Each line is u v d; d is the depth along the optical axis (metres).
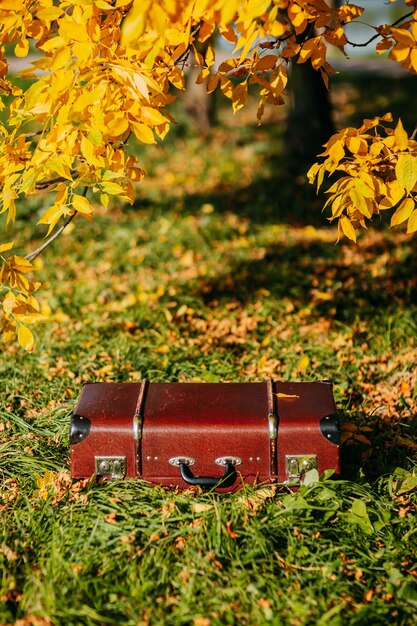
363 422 4.29
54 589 2.95
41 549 3.26
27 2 3.00
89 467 3.50
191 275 7.14
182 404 3.57
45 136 3.15
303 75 10.66
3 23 2.91
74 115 2.66
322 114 10.89
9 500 3.64
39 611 2.87
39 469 3.89
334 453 3.43
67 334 5.76
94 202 9.93
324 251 7.76
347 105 16.06
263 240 8.18
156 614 2.87
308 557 3.17
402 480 3.75
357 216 3.24
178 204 9.84
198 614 2.85
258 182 10.68
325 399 3.62
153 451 3.45
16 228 8.80
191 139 14.02
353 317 6.06
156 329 5.89
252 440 3.42
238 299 6.56
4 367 5.12
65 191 3.02
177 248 7.94
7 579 3.05
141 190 10.67
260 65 3.11
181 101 15.85
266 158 12.17
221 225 8.83
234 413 3.48
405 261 7.19
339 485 3.55
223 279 6.99
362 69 20.72
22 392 4.81
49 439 4.24
